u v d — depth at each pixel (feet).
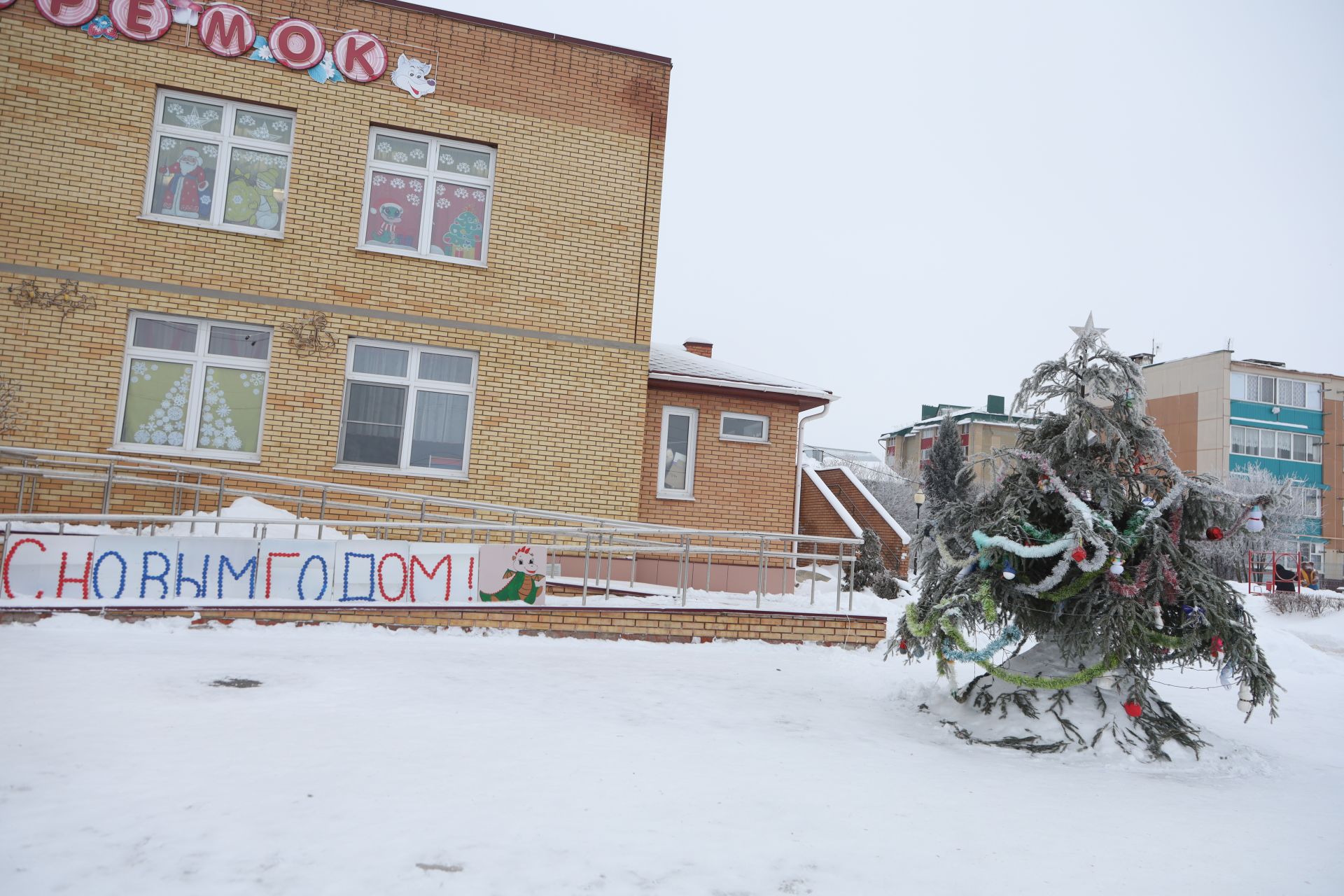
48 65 37.81
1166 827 16.56
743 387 49.96
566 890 11.94
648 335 45.01
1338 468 171.94
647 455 49.42
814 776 18.24
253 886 11.50
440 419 42.45
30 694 19.58
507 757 17.84
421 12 42.70
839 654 34.73
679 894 12.09
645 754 18.92
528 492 42.86
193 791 14.64
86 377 37.58
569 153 44.45
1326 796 20.12
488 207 43.65
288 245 40.34
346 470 40.50
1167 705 24.36
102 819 13.25
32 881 11.22
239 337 39.93
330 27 41.34
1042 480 24.22
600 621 33.32
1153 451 24.16
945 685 27.81
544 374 43.42
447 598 32.30
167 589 29.55
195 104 40.11
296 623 30.17
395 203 42.39
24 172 37.29
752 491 50.88
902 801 17.02
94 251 37.93
